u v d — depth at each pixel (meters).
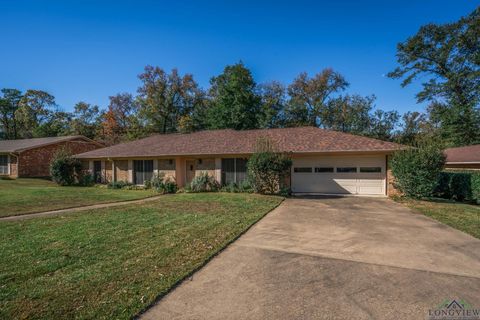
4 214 8.68
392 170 12.50
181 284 3.77
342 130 33.28
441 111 27.33
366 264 4.50
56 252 4.96
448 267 4.38
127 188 17.44
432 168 11.45
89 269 4.20
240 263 4.54
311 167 14.79
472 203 11.49
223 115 32.31
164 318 2.97
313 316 3.02
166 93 37.53
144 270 4.17
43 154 25.50
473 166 17.31
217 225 7.05
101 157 18.97
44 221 7.61
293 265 4.46
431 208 9.83
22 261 4.52
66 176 19.69
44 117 47.38
